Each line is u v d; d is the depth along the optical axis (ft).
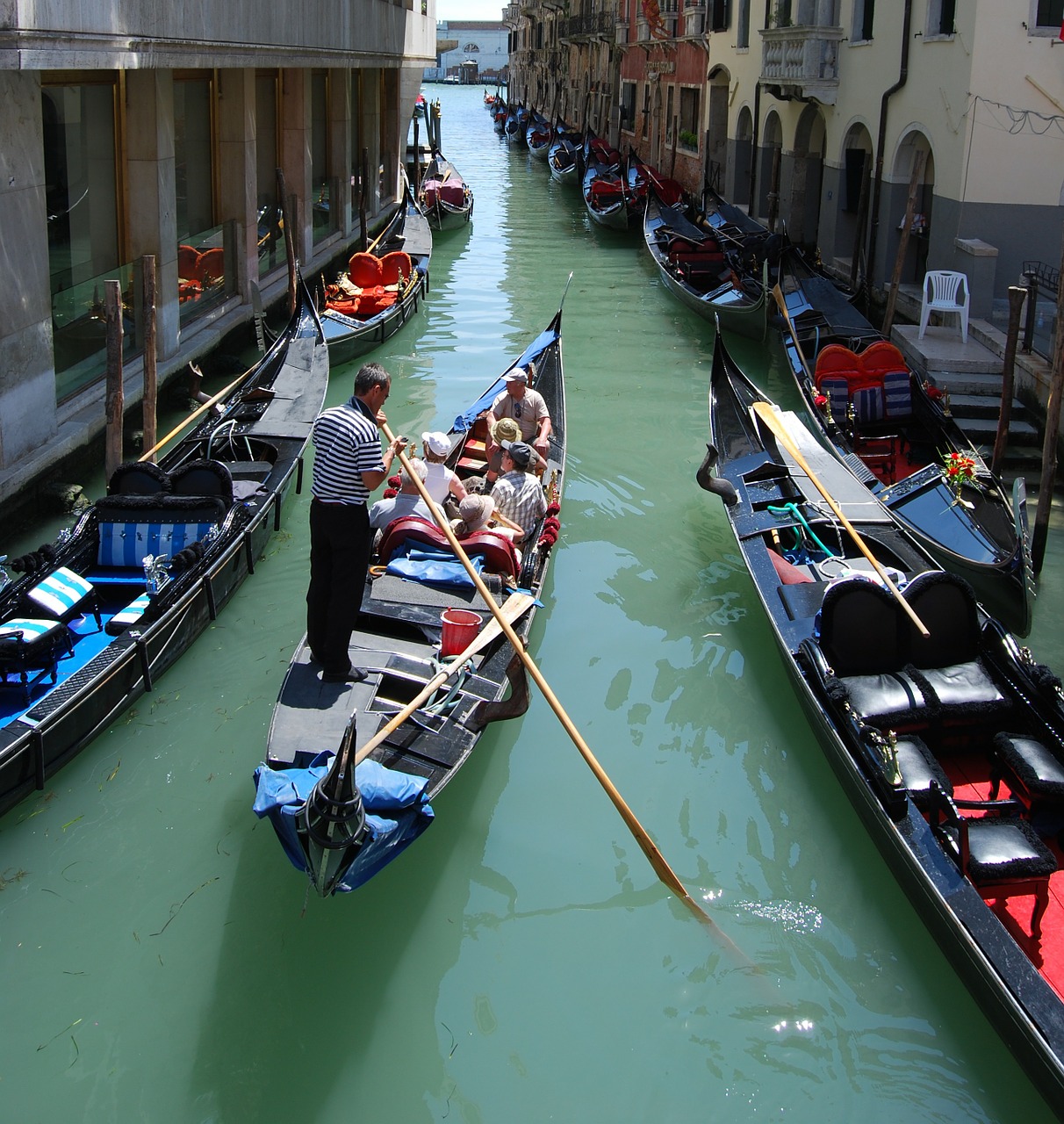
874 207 52.01
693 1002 15.96
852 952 16.81
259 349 42.22
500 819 19.26
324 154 64.80
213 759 20.16
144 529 23.99
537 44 181.37
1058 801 16.93
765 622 25.52
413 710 17.25
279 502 28.37
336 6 51.42
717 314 47.16
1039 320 41.24
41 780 18.52
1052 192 42.83
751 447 30.01
